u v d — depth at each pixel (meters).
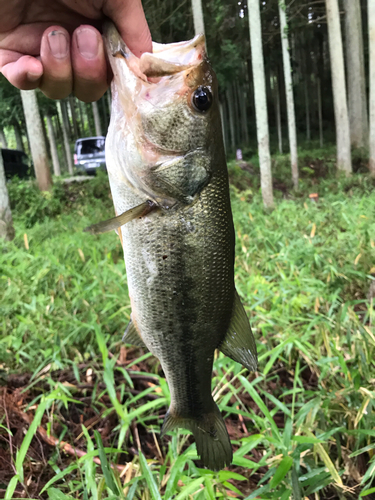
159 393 0.40
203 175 0.26
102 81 0.25
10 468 0.36
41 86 0.25
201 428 0.29
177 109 0.25
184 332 0.27
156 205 0.26
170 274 0.27
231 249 0.28
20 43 0.25
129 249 0.27
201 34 0.26
